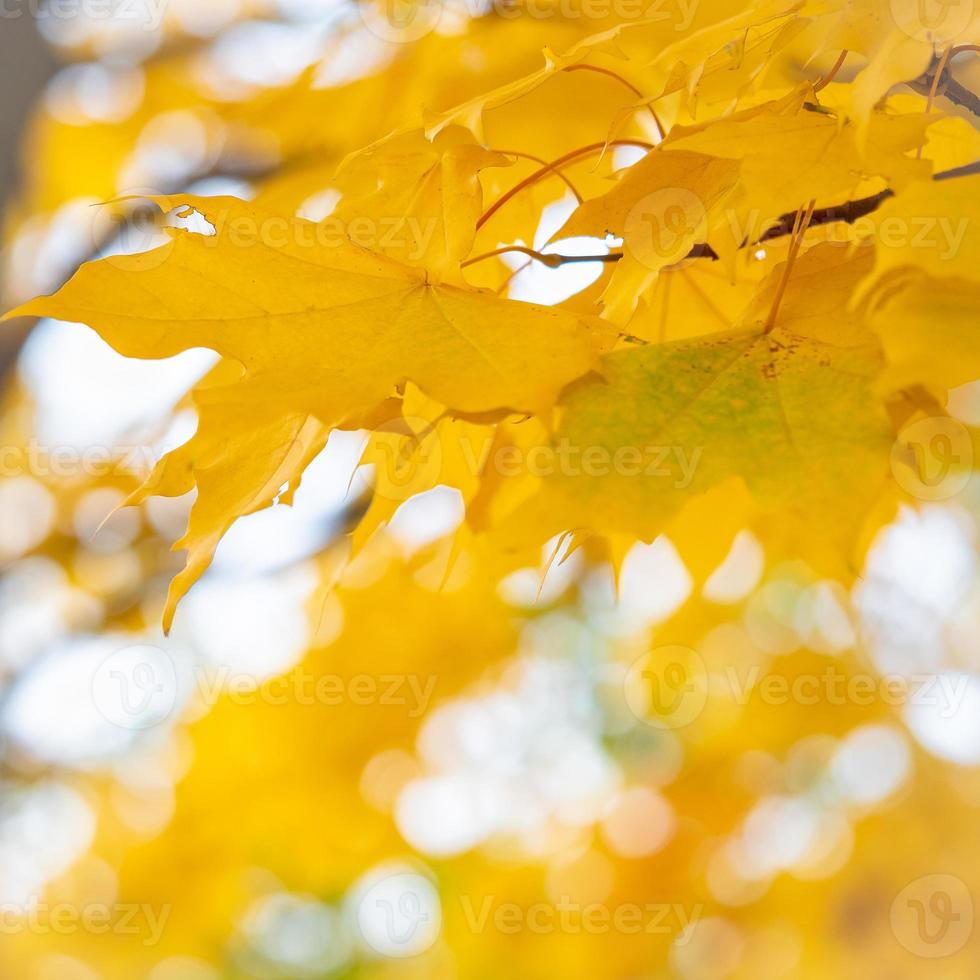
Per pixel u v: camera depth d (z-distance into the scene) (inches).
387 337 41.3
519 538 40.3
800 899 117.0
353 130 51.9
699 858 117.0
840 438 40.6
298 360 41.1
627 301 42.4
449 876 116.1
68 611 86.5
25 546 81.8
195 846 105.7
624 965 114.9
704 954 118.0
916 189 40.2
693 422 40.7
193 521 41.6
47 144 58.1
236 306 41.5
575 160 45.8
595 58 47.5
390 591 84.0
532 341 41.1
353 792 100.7
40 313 41.4
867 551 46.6
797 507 40.3
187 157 55.7
